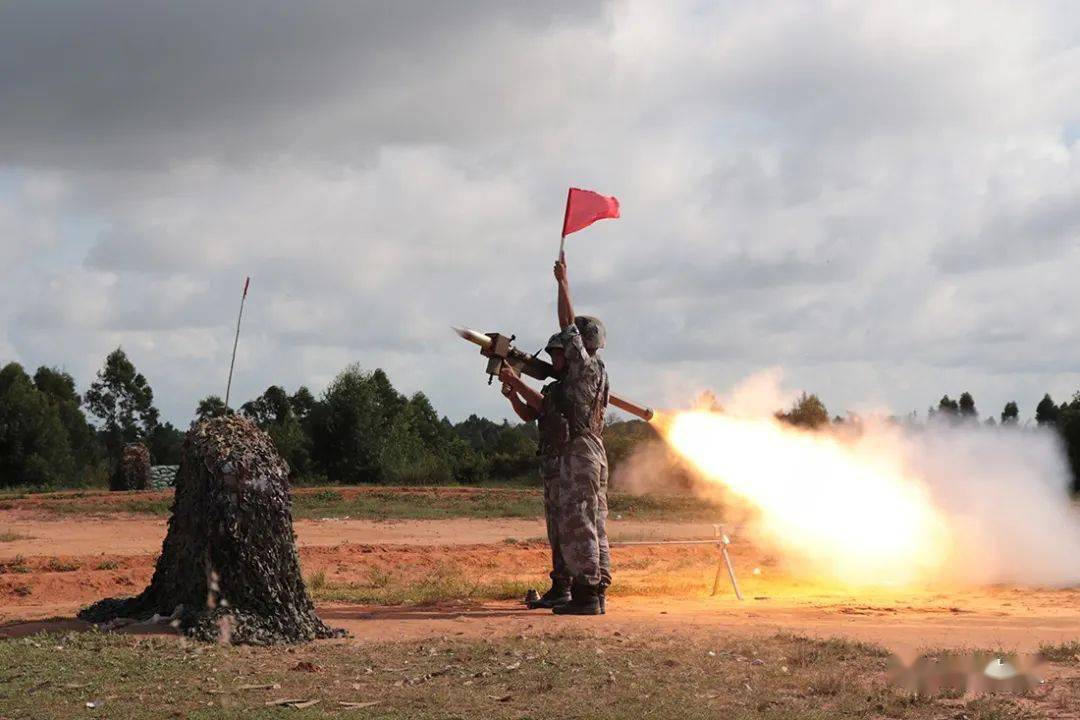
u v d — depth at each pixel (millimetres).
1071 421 43375
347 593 15375
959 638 11164
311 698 8242
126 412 91750
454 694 8336
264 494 11133
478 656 9789
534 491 43625
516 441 72188
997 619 12867
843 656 9883
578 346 13430
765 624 12281
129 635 10688
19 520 31547
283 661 9617
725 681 8859
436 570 19500
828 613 13422
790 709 7934
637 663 9531
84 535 27078
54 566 18609
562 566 13750
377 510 36094
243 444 11359
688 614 13281
